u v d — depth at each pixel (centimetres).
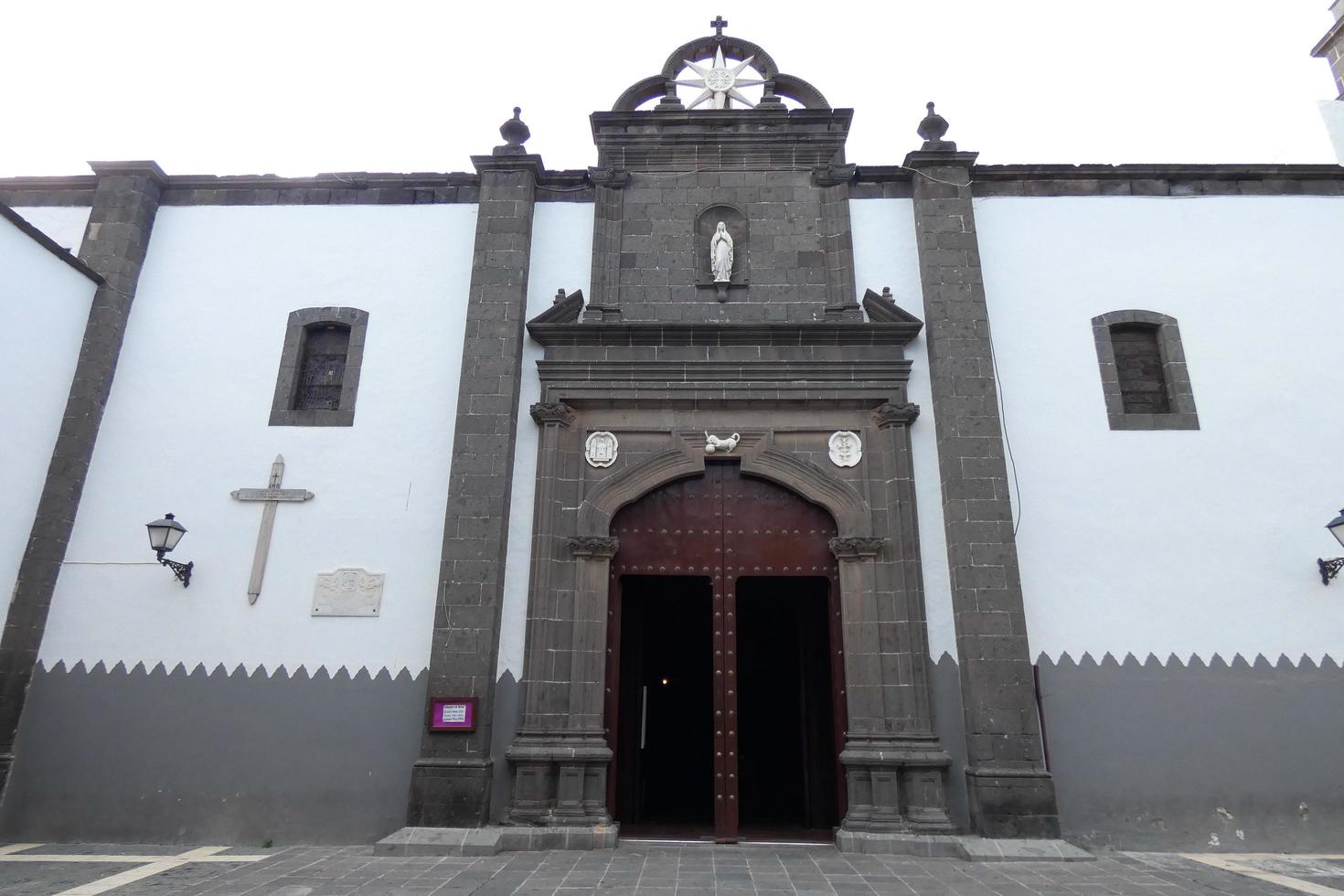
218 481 991
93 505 985
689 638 1321
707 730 1286
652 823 995
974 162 1077
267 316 1059
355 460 991
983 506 929
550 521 951
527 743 882
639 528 980
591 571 939
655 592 1299
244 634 938
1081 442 977
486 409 980
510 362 999
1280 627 916
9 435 928
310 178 1110
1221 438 977
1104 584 928
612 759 894
